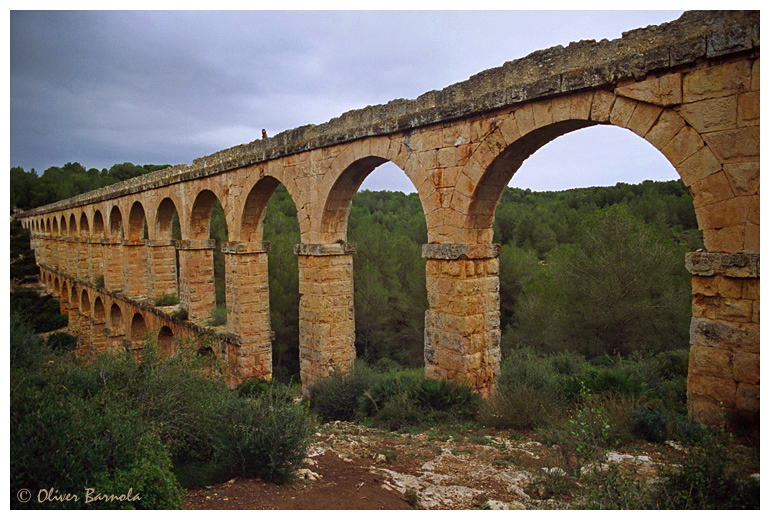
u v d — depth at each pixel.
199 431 9.07
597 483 6.38
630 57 9.10
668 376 15.27
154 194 26.31
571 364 16.84
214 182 21.09
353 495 7.21
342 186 15.59
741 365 8.21
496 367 13.11
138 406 9.15
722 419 8.14
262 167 18.31
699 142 8.53
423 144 12.86
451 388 12.18
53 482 6.14
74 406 7.38
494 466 8.63
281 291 32.41
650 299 23.42
